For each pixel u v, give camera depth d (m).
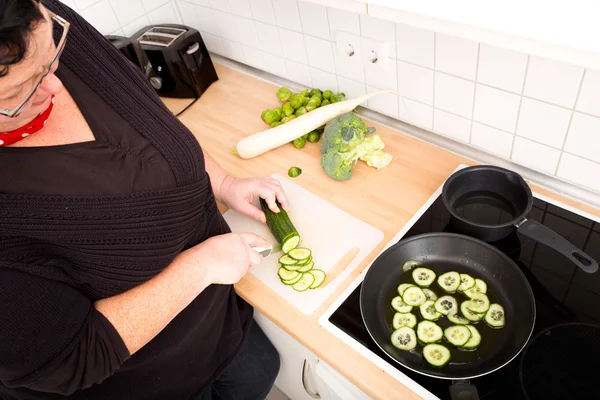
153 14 1.59
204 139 1.40
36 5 0.50
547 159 1.01
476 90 1.01
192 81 1.51
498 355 0.81
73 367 0.66
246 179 1.12
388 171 1.18
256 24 1.41
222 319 1.01
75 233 0.67
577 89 0.85
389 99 1.23
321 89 1.41
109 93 0.76
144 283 0.77
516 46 0.60
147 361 0.88
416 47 1.05
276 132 1.25
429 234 0.95
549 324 0.83
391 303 0.93
